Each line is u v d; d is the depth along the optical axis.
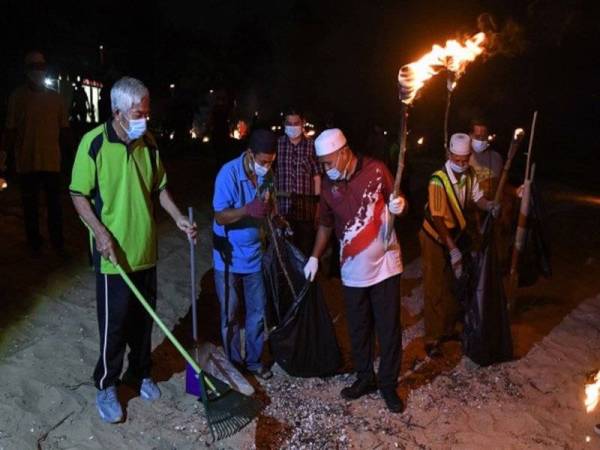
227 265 4.34
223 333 4.51
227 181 4.16
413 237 9.50
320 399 4.37
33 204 6.15
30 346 4.50
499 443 3.93
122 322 3.81
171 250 7.10
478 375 4.75
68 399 3.97
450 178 4.69
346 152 3.93
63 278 5.78
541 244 5.43
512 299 5.70
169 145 16.22
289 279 4.41
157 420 3.95
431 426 4.10
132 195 3.72
